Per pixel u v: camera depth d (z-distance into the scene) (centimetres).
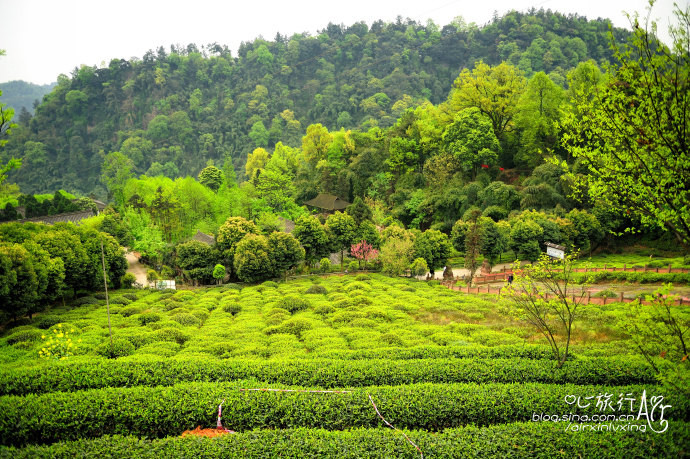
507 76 9344
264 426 1608
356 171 10238
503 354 2269
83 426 1570
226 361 2162
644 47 1177
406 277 5772
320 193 10194
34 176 18662
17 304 3409
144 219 8025
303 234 6084
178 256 5884
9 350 2667
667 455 1261
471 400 1653
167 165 18800
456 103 9681
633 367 1897
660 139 1172
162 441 1398
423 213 7912
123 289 5378
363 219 6831
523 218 6022
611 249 6212
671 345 1352
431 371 1986
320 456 1330
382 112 19038
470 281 4922
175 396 1692
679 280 3875
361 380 1947
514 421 1614
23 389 1852
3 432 1496
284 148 13500
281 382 1952
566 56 17400
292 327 3094
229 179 11581
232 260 5884
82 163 19625
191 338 2889
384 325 3136
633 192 1321
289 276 5994
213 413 1623
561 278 2134
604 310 3075
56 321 3488
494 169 8625
